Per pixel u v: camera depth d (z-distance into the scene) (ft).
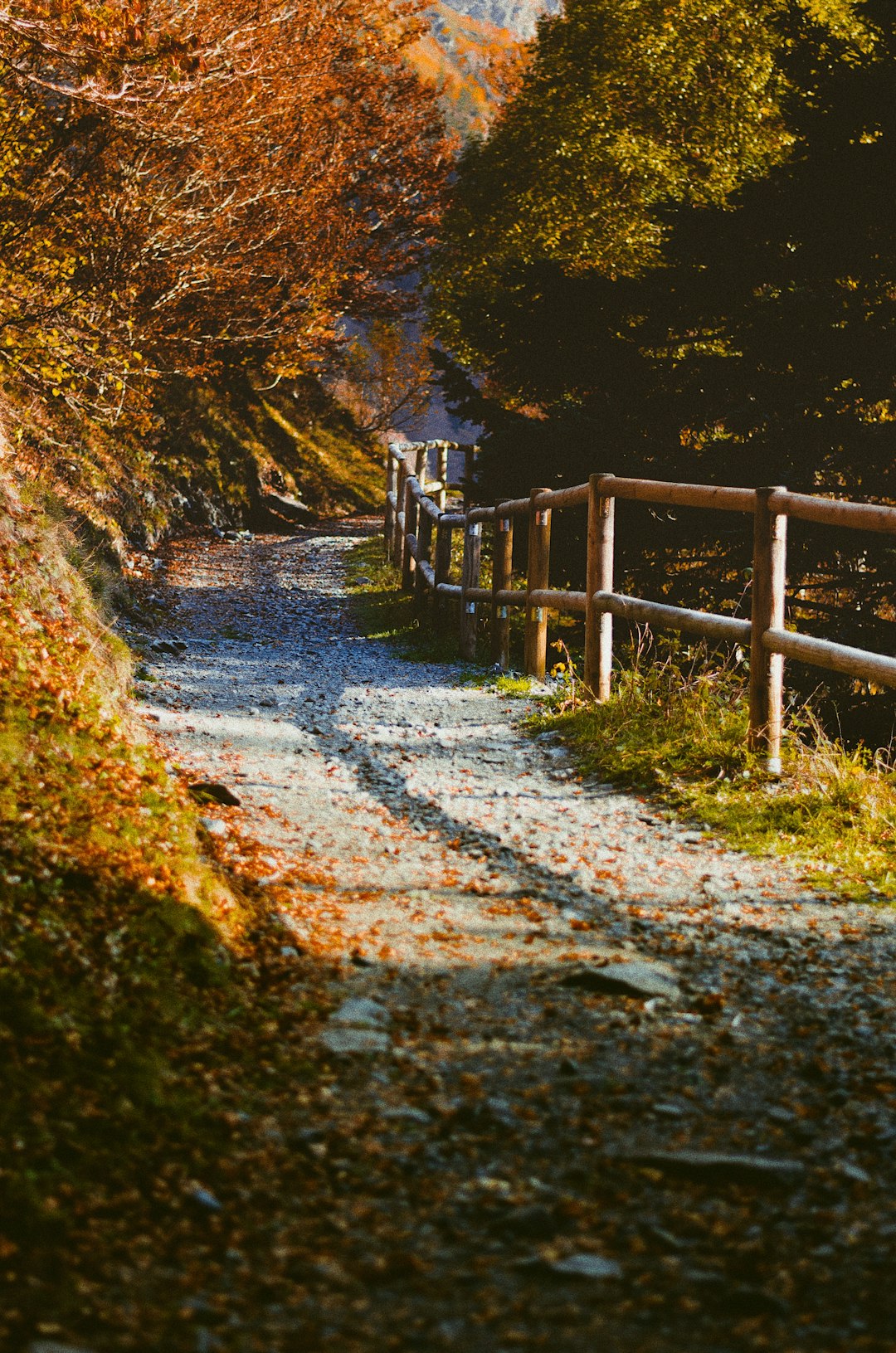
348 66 79.92
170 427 78.74
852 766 23.00
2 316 41.68
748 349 47.14
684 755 24.66
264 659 38.52
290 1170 10.12
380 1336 8.07
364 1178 10.15
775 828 20.98
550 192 87.04
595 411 51.49
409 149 98.48
